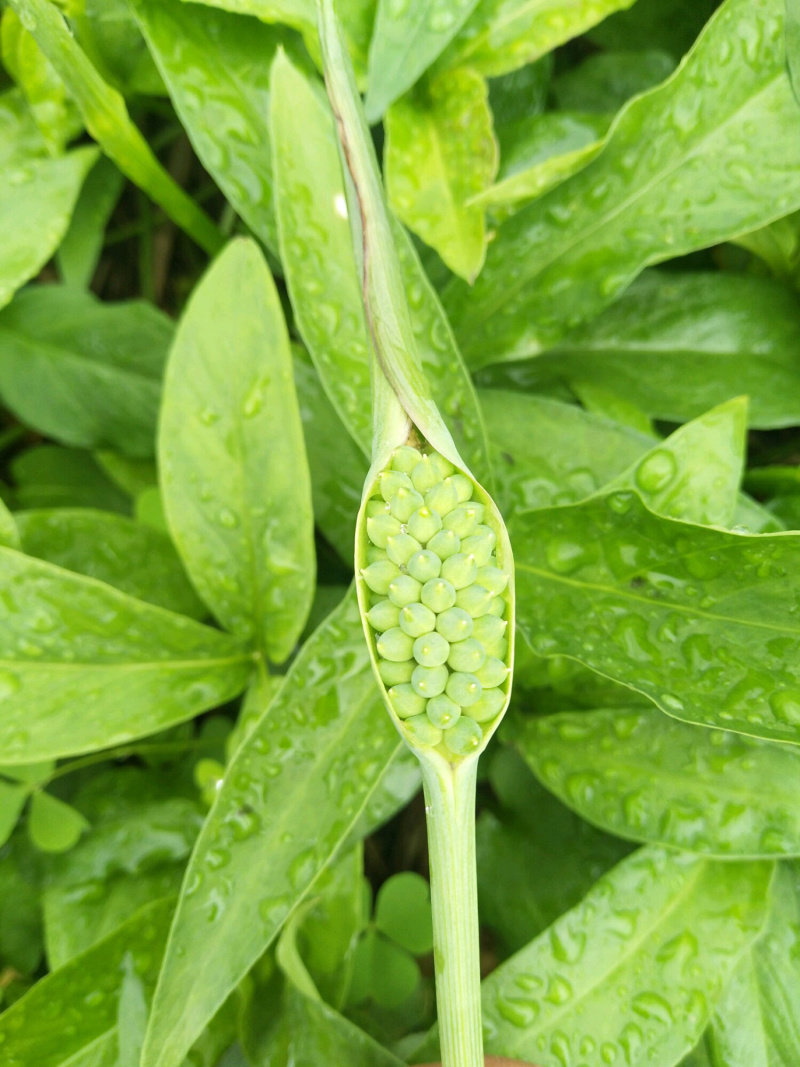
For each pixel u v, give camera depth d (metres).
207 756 0.20
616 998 0.17
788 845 0.17
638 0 0.20
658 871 0.17
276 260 0.21
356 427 0.17
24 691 0.17
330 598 0.20
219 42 0.18
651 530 0.16
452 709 0.13
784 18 0.17
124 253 0.25
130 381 0.21
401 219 0.18
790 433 0.22
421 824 0.22
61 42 0.17
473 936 0.14
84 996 0.17
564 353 0.20
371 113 0.18
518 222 0.19
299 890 0.16
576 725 0.18
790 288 0.20
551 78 0.21
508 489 0.18
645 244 0.18
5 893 0.19
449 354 0.18
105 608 0.17
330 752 0.17
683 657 0.16
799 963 0.17
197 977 0.16
